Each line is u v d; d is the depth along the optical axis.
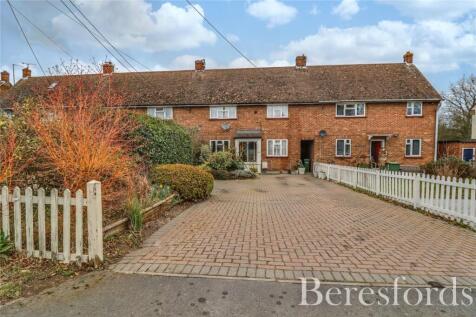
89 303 2.76
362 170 10.73
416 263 3.80
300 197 9.26
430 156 19.28
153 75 22.75
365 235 5.02
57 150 5.36
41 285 3.09
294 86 20.75
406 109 19.36
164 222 5.84
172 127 11.98
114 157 5.93
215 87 21.19
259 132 19.94
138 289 3.04
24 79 22.19
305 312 2.67
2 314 2.57
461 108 29.81
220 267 3.61
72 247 3.90
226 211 6.96
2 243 3.69
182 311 2.65
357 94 19.61
